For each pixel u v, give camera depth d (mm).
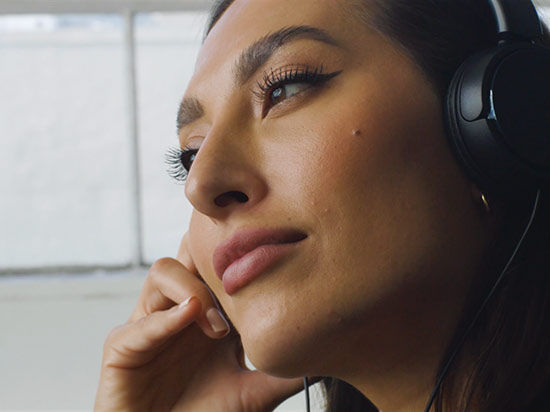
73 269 2896
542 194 531
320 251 493
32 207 2879
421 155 507
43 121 2842
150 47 2807
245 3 603
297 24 537
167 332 801
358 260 487
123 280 2795
